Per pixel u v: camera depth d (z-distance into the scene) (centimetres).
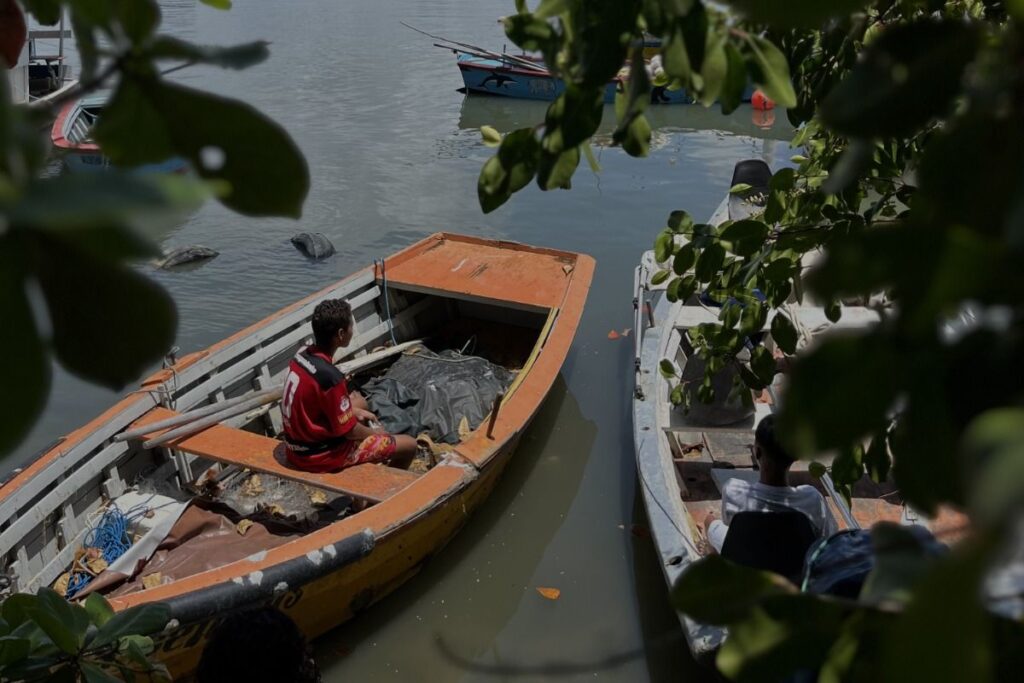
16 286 43
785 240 235
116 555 473
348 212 1159
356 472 520
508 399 608
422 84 1848
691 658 504
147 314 47
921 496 51
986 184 51
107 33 59
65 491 466
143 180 38
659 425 564
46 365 44
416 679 499
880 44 60
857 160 61
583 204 1192
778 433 52
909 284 46
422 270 761
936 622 36
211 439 532
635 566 582
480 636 529
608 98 1413
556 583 569
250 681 226
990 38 57
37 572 449
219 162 61
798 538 347
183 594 404
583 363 806
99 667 132
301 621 471
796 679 129
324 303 519
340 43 2252
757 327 258
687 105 1683
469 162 1360
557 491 654
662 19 100
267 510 527
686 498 540
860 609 66
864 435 51
